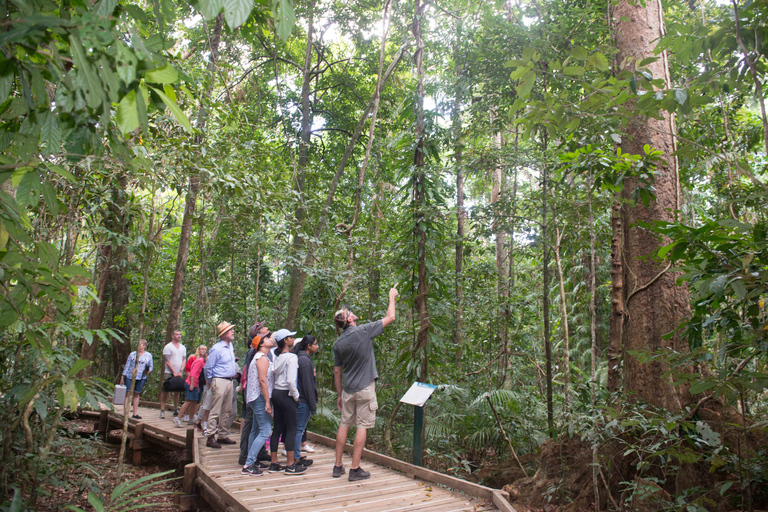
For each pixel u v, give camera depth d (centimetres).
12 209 174
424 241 676
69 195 407
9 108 184
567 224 650
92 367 1061
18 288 208
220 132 664
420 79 718
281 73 1599
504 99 735
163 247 1346
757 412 406
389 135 1434
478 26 820
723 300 291
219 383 670
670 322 454
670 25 318
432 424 684
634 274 479
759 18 287
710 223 282
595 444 393
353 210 1227
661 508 370
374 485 484
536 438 655
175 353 888
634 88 310
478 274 869
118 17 160
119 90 149
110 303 1262
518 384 803
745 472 347
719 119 665
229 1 137
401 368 694
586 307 916
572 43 657
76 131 196
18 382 362
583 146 455
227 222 899
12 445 390
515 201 716
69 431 524
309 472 532
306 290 1005
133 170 227
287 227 729
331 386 964
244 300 1369
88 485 432
